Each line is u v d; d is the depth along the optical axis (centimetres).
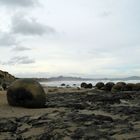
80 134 695
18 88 1281
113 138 656
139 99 1766
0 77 4497
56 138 676
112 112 1109
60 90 2911
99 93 2355
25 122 900
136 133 701
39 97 1259
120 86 2897
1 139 697
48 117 952
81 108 1247
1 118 971
